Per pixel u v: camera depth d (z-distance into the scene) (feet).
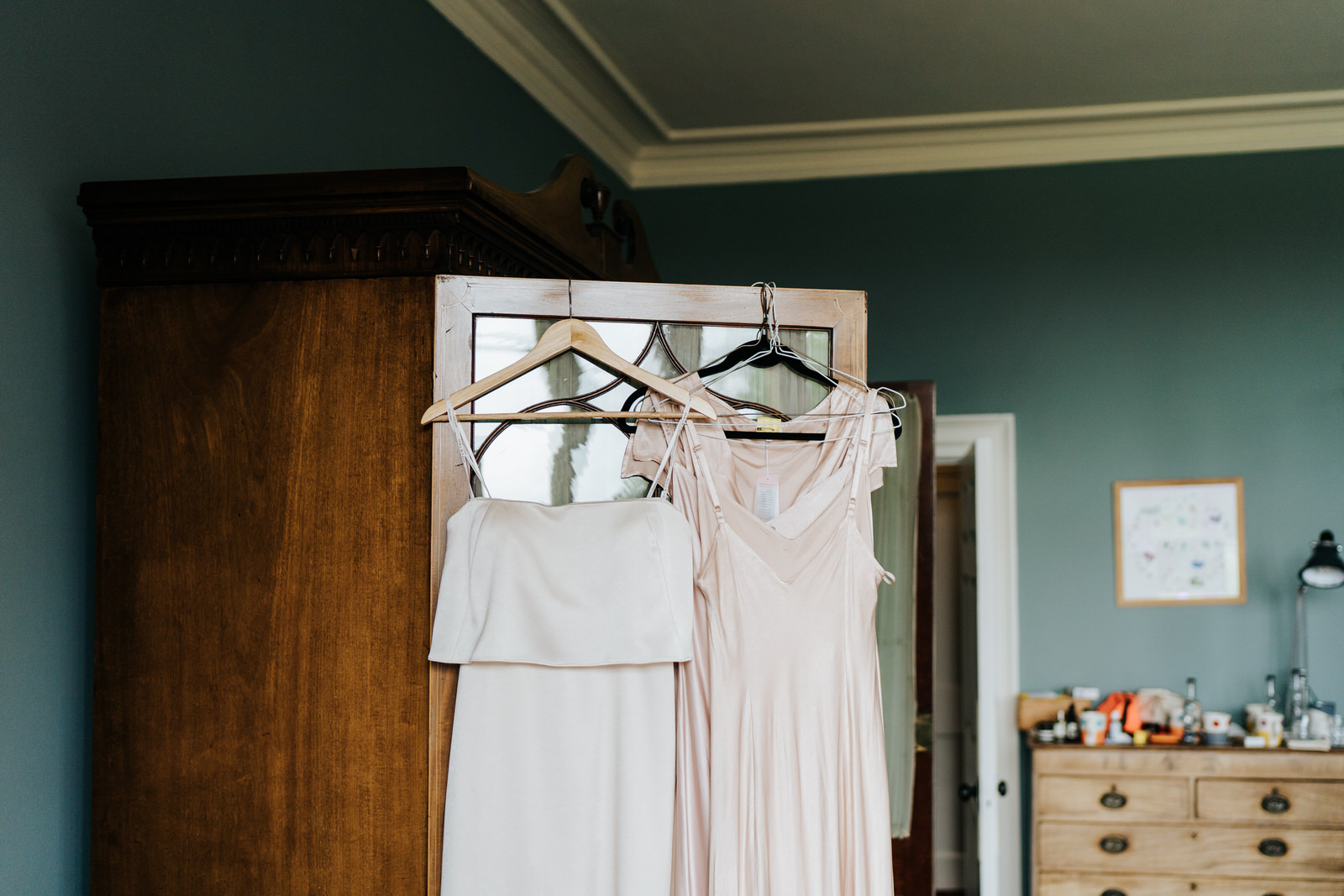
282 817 5.07
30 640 5.16
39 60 5.21
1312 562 11.27
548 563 5.10
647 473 5.50
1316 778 10.71
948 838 15.66
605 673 5.11
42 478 5.26
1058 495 12.75
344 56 7.85
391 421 5.16
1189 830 10.94
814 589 5.44
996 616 12.68
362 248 5.20
